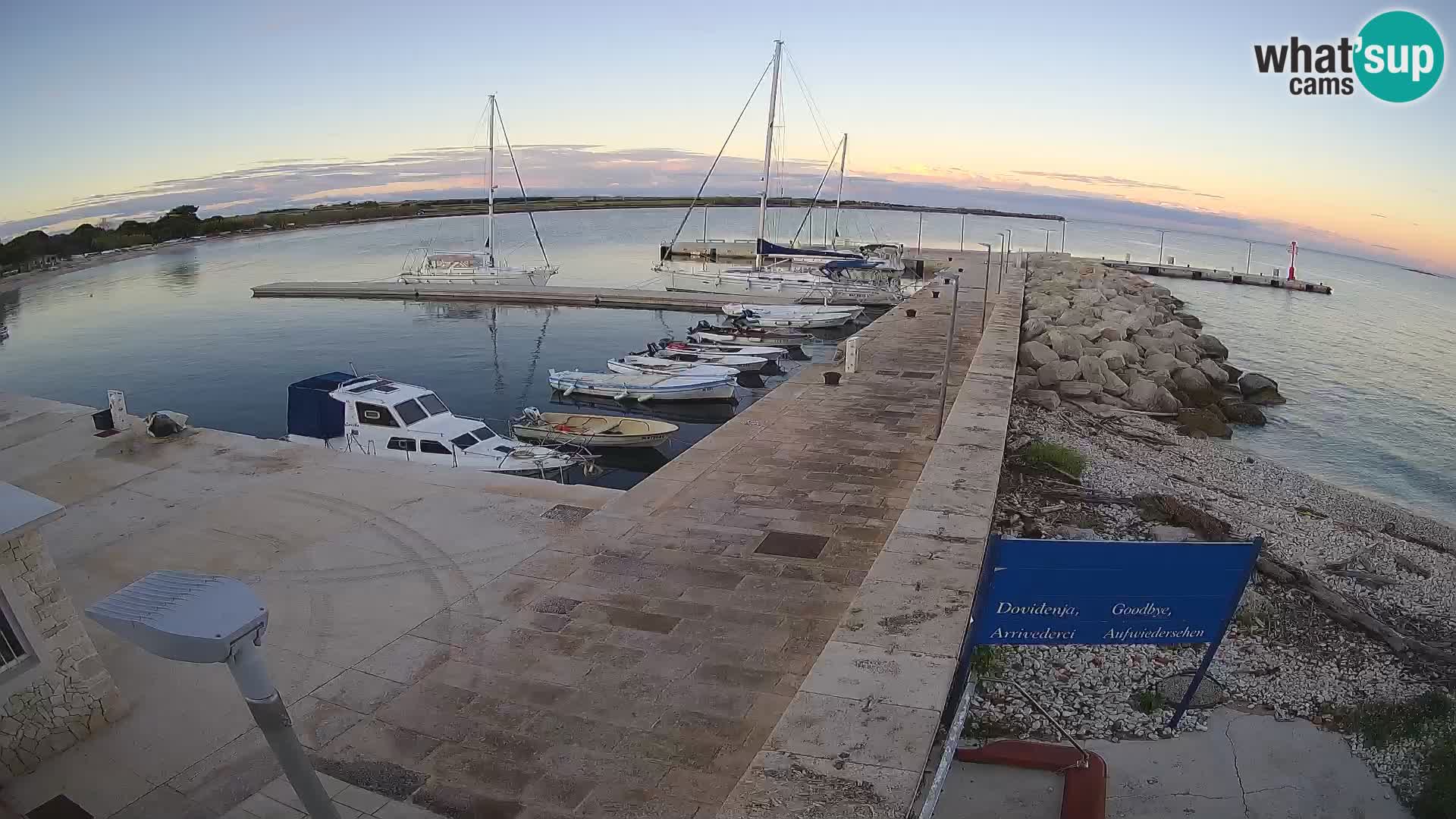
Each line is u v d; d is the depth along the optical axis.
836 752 4.34
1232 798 6.62
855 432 14.60
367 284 56.09
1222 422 26.44
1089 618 5.64
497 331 42.88
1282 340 50.44
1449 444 27.48
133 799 6.00
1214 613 5.66
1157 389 26.98
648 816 5.60
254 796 5.99
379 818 5.58
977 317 30.11
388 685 7.20
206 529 10.77
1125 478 16.48
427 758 6.22
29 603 6.29
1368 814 6.57
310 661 7.59
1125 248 166.12
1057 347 29.75
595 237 127.06
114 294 58.84
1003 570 5.45
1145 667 8.32
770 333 37.53
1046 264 64.69
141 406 29.53
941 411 13.32
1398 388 37.22
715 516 10.80
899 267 55.28
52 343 40.97
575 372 30.83
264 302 53.25
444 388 31.33
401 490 12.03
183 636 3.22
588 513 11.09
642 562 9.48
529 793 5.82
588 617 8.27
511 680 7.21
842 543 9.98
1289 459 25.00
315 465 13.13
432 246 98.19
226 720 6.91
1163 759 6.98
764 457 13.20
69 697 6.55
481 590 8.91
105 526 10.95
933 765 6.23
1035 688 7.79
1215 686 8.04
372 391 17.92
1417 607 11.48
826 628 8.05
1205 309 64.56
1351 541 14.47
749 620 8.20
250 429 26.84
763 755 4.32
